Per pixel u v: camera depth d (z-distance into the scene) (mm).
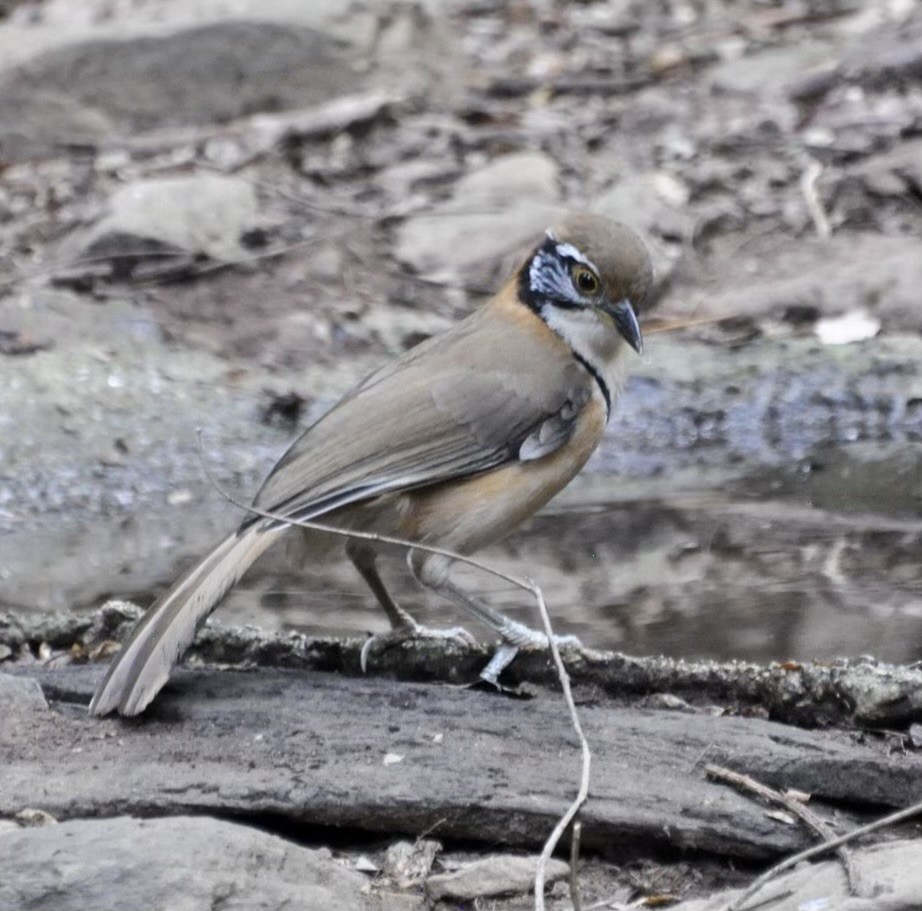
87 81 19719
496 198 18016
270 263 17094
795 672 8375
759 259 17125
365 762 7629
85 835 6551
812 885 6488
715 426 14969
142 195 17484
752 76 20422
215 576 8367
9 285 16641
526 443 9328
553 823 7238
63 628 9812
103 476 14258
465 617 10586
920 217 17469
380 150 19281
